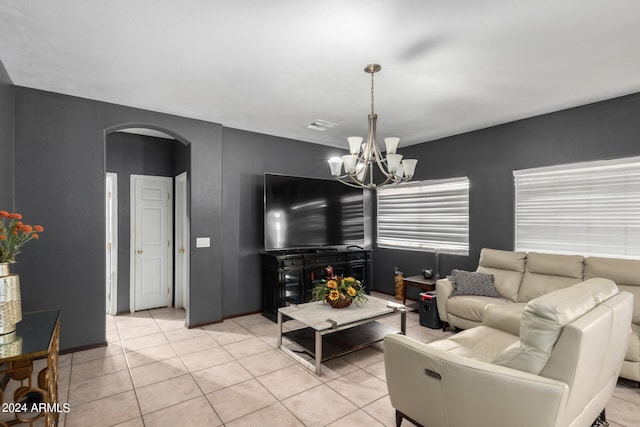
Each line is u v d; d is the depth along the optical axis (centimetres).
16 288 196
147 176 475
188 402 237
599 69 267
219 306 414
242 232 446
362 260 518
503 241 414
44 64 258
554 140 370
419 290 504
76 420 216
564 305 155
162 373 279
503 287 371
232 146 439
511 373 148
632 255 321
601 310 168
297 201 461
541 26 207
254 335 371
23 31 212
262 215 464
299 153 503
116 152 452
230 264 436
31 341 180
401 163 280
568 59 250
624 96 323
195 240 396
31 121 304
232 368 289
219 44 229
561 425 147
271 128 440
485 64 258
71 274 320
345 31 213
